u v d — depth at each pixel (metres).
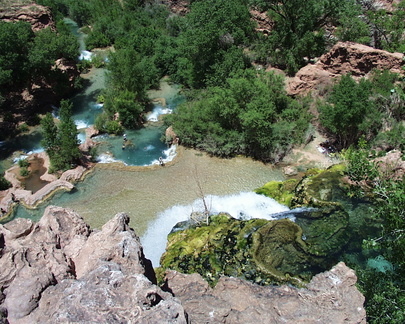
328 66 40.88
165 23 63.84
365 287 15.95
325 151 36.03
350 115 32.69
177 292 14.64
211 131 37.81
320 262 23.73
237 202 30.55
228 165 35.44
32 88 45.22
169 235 26.61
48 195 31.47
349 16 43.41
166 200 31.00
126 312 8.91
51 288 10.51
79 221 14.46
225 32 44.97
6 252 12.61
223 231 25.94
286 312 13.38
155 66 52.03
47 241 13.41
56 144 34.22
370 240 14.93
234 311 13.55
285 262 23.66
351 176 17.53
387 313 14.73
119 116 41.28
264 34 53.47
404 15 42.50
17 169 35.03
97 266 10.84
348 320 13.21
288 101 39.16
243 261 23.66
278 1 46.62
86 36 65.38
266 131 35.62
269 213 29.19
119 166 35.25
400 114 35.12
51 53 44.19
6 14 49.78
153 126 42.19
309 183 30.44
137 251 11.88
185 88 49.59
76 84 48.03
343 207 27.73
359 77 39.41
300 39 45.97
